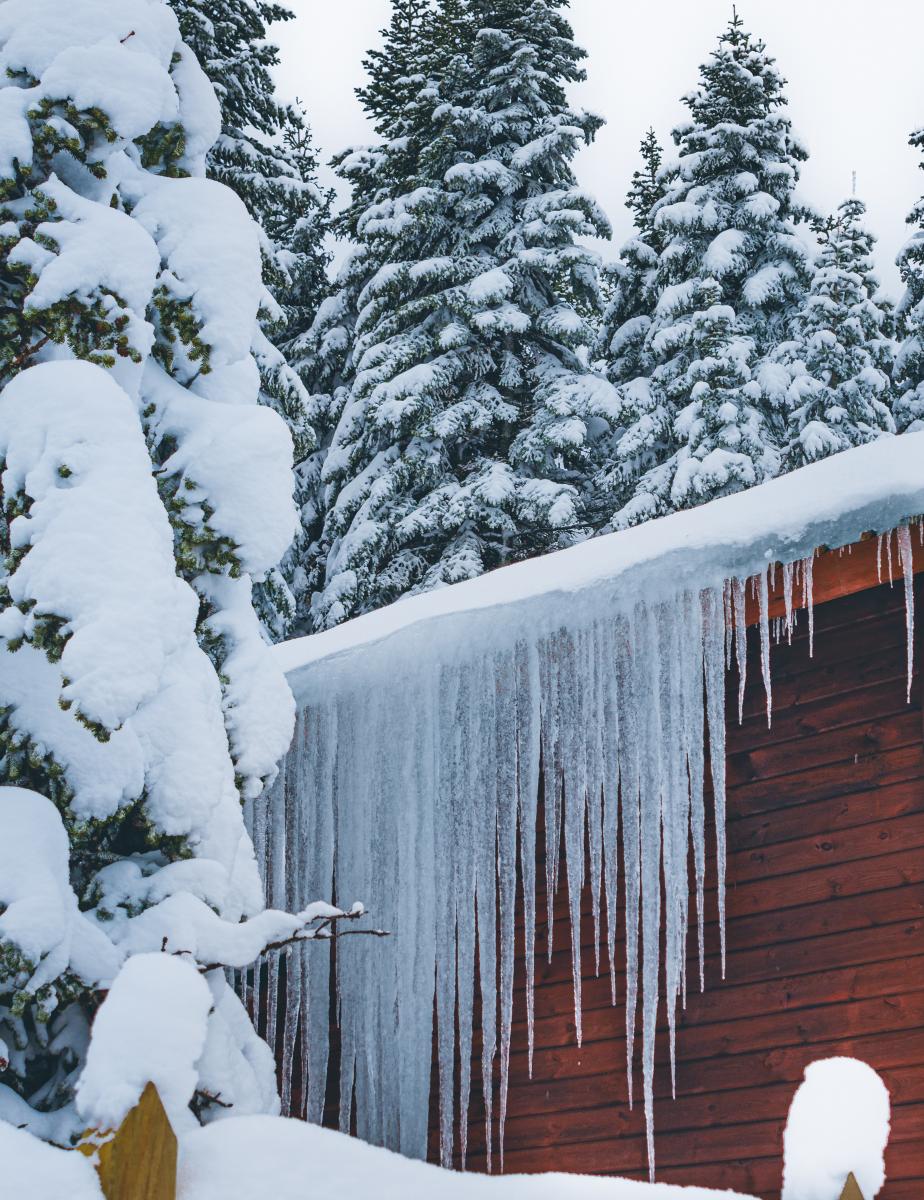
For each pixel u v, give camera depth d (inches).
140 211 222.2
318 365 829.8
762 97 890.1
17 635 175.0
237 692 213.9
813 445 730.2
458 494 682.8
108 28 208.4
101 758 183.0
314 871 273.9
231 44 652.1
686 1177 230.4
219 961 178.5
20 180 199.9
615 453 794.8
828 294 825.5
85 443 180.5
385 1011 260.2
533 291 747.4
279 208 646.5
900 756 225.6
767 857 236.1
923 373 877.2
